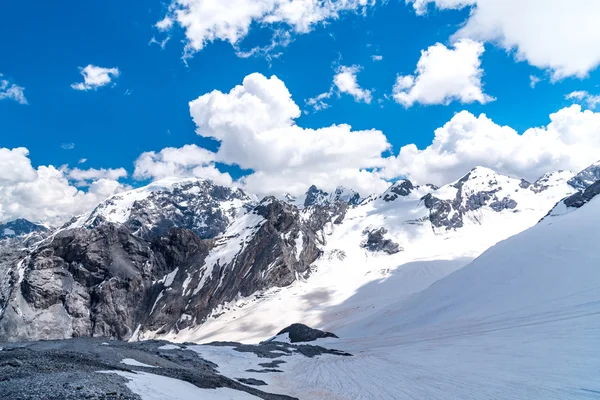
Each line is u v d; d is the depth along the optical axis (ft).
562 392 107.24
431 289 438.40
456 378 138.41
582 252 328.90
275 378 173.78
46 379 78.95
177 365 152.66
